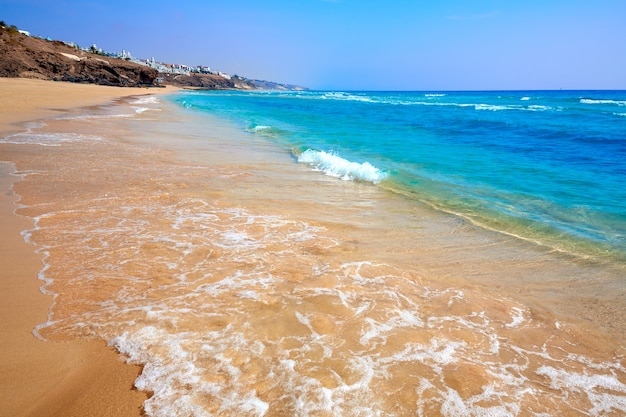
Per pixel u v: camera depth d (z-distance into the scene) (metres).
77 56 84.19
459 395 2.53
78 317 3.21
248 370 2.65
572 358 3.02
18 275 3.87
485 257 4.94
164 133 15.52
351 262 4.58
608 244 5.36
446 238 5.55
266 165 10.20
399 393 2.51
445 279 4.30
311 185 8.37
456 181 9.01
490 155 12.58
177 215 5.95
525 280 4.36
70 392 2.44
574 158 12.09
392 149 13.62
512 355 3.01
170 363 2.69
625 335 3.37
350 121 24.69
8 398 2.38
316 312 3.41
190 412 2.28
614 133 17.86
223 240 5.03
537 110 35.22
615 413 2.46
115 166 9.04
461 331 3.28
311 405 2.36
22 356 2.74
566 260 4.88
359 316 3.40
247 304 3.49
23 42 71.75
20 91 32.84
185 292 3.66
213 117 25.14
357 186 8.44
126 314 3.26
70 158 9.61
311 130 19.30
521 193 7.96
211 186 7.78
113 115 21.47
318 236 5.39
